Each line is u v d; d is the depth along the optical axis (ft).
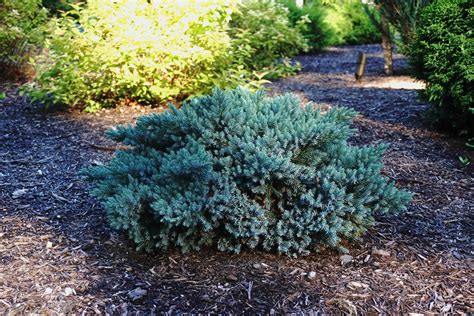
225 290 8.48
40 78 20.29
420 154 15.35
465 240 10.40
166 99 21.18
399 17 26.63
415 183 13.32
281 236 9.41
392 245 10.03
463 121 16.42
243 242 9.42
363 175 9.48
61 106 21.02
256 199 9.57
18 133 17.43
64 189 12.59
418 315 8.04
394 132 17.17
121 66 20.33
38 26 26.68
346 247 9.91
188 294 8.39
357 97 21.85
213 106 9.78
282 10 32.96
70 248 9.62
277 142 9.50
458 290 8.66
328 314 8.01
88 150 15.87
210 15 21.01
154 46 19.63
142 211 8.91
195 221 8.76
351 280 8.84
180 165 8.70
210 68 21.12
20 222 10.66
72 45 19.72
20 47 25.76
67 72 19.84
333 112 10.81
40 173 13.74
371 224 9.76
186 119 9.77
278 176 9.14
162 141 10.46
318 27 41.47
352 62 34.99
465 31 15.93
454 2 16.15
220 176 9.00
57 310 7.91
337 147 10.34
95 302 8.12
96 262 9.18
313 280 8.80
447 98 16.42
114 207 8.60
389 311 8.12
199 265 9.16
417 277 9.00
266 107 10.75
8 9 26.09
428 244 10.16
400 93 22.25
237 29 28.81
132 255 9.45
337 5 48.32
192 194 8.91
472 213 11.67
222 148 9.59
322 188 9.34
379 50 42.65
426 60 16.40
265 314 7.97
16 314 7.79
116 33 19.85
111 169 9.65
